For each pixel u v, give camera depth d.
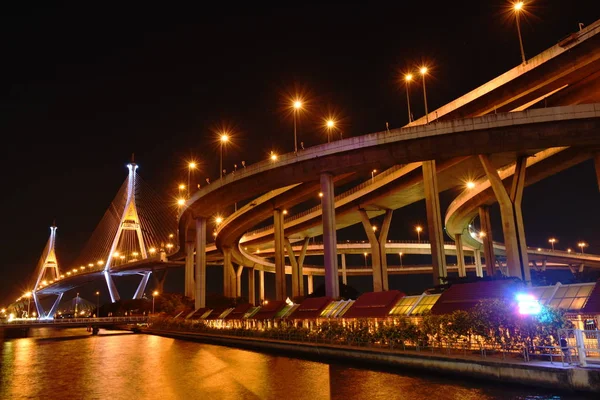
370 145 52.88
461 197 81.38
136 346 60.03
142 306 134.88
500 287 36.28
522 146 46.66
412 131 50.38
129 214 169.25
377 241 81.00
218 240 108.19
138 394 26.95
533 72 51.16
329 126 66.56
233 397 24.98
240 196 67.69
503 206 50.06
